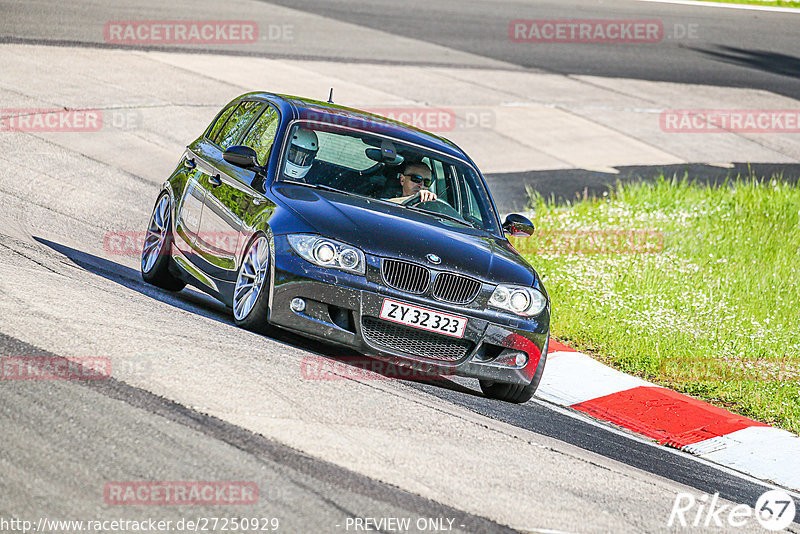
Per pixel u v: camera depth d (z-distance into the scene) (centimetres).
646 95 8675
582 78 8900
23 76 5734
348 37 8856
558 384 2856
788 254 4831
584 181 6122
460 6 11419
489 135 6738
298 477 1550
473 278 2367
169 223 2992
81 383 1762
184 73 6606
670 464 2277
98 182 4316
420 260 2333
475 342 2372
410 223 2491
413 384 2367
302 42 8306
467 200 2780
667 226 5038
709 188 6075
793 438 2655
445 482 1678
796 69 10612
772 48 11556
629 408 2731
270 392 1920
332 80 7231
